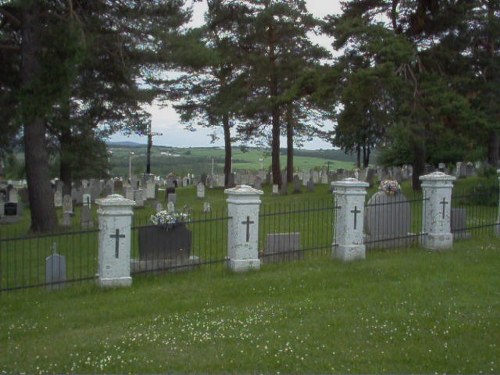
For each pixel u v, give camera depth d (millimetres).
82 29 19891
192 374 7039
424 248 15008
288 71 40062
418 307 9648
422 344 7914
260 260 13102
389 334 8312
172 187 37031
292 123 42469
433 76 26969
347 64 27156
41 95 19141
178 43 23625
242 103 39969
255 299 10516
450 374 6961
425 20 29438
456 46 29469
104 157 47281
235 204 12625
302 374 7008
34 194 22047
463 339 8086
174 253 13273
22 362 7504
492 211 21141
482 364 7211
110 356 7602
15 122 21562
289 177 45656
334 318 9078
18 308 10297
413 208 21266
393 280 11719
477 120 25578
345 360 7383
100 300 10578
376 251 14633
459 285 11133
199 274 12453
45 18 20609
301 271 12430
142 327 8906
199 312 9719
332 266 12898
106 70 25328
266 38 39938
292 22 39312
